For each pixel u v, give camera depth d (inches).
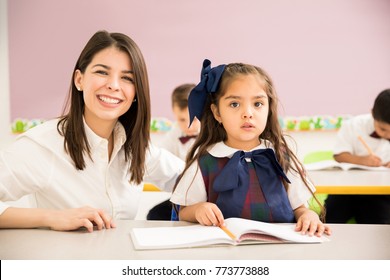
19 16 116.8
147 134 42.7
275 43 113.1
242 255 27.4
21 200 61.0
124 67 39.1
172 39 114.7
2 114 118.6
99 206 41.7
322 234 32.1
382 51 111.8
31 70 117.3
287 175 40.3
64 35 116.9
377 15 111.1
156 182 50.2
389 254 27.6
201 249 28.5
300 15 112.1
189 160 42.4
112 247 29.0
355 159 81.1
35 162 38.9
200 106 42.5
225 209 38.0
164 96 115.7
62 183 40.4
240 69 40.3
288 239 29.7
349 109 112.9
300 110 113.4
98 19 116.0
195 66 115.2
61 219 32.9
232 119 39.0
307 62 112.7
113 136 43.2
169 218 68.8
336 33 112.0
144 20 114.8
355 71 112.3
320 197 69.1
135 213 45.6
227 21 113.6
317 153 89.0
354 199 71.3
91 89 38.7
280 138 42.0
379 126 78.2
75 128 40.4
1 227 33.5
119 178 43.2
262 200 37.9
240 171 38.4
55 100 118.0
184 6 113.8
